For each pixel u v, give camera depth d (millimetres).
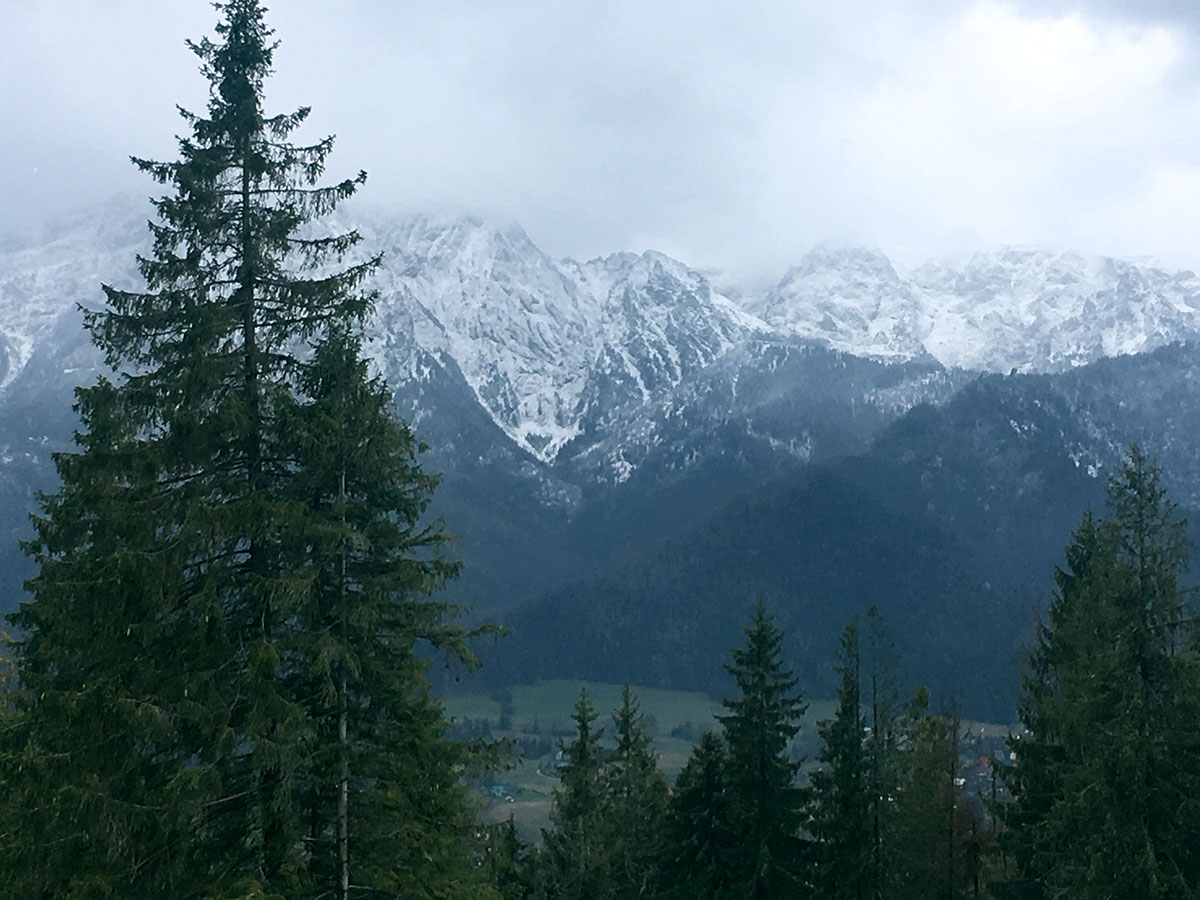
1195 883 22438
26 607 17219
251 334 16781
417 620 16391
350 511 16250
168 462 15828
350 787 16547
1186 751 22516
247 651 14703
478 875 17797
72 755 13047
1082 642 26047
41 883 13195
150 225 16703
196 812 13930
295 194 17250
